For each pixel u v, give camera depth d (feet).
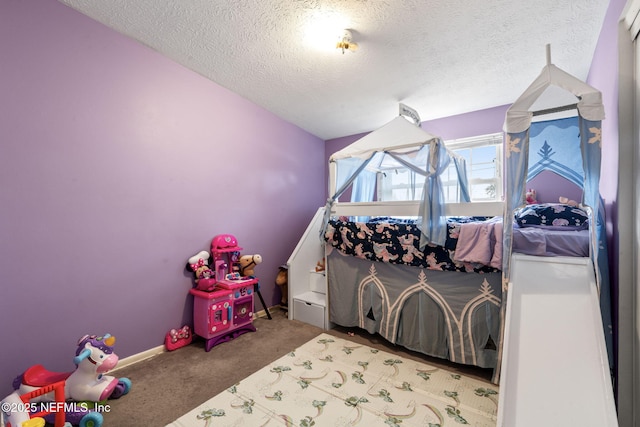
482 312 6.82
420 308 7.62
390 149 8.32
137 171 7.32
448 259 7.14
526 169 5.60
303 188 13.19
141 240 7.40
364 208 8.79
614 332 5.35
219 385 6.27
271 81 8.96
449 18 6.09
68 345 6.14
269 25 6.41
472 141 11.39
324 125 12.87
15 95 5.46
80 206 6.32
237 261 9.68
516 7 5.74
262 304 10.55
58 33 5.97
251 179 10.51
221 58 7.80
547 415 3.96
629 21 4.60
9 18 5.38
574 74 8.34
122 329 7.03
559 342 4.60
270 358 7.48
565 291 5.23
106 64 6.70
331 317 9.52
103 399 5.31
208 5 5.84
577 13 5.86
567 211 6.98
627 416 4.75
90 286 6.48
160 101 7.77
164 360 7.34
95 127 6.55
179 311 8.23
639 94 4.53
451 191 11.57
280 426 5.04
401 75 8.50
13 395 4.45
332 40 6.91
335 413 5.39
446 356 7.23
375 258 8.32
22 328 5.55
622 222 4.84
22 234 5.55
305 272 11.23
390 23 6.26
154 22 6.46
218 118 9.29
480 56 7.51
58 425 4.70
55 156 5.96
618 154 4.86
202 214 8.84
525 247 6.25
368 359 7.47
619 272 4.85
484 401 5.76
